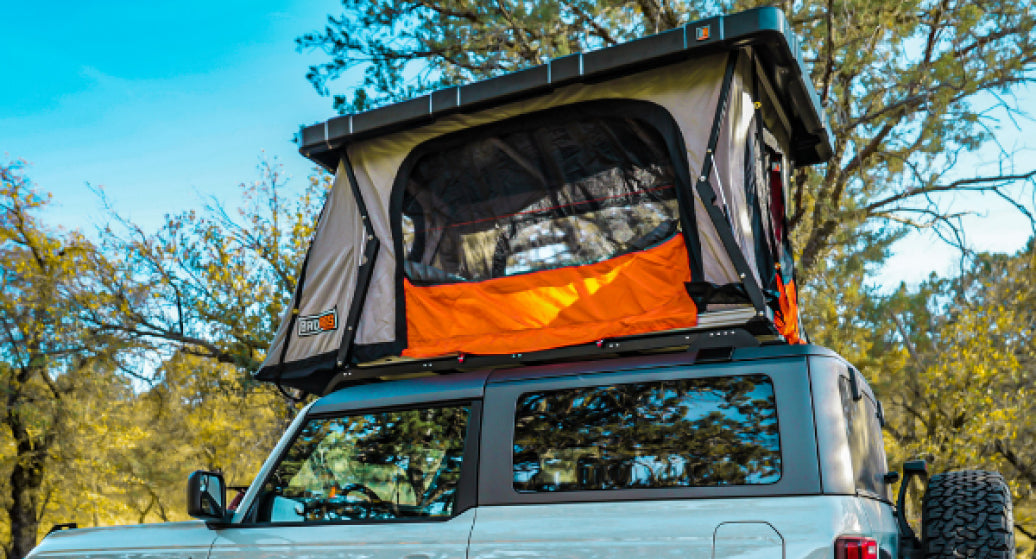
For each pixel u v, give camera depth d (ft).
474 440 12.35
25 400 72.74
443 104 15.33
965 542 11.44
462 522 11.94
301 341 16.16
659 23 43.80
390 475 12.73
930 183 41.09
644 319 13.30
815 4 43.73
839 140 42.24
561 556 11.08
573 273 14.25
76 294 56.75
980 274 49.96
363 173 16.30
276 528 12.95
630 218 14.39
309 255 16.40
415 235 15.80
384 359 15.38
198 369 61.62
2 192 61.72
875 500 11.78
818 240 42.22
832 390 10.91
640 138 14.56
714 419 11.16
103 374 67.36
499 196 15.46
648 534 10.74
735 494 10.64
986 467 66.49
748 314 12.79
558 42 42.04
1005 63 39.45
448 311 15.07
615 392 11.84
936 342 66.95
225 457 85.61
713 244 13.14
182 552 13.25
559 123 15.03
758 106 14.53
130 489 88.58
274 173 57.52
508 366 14.06
